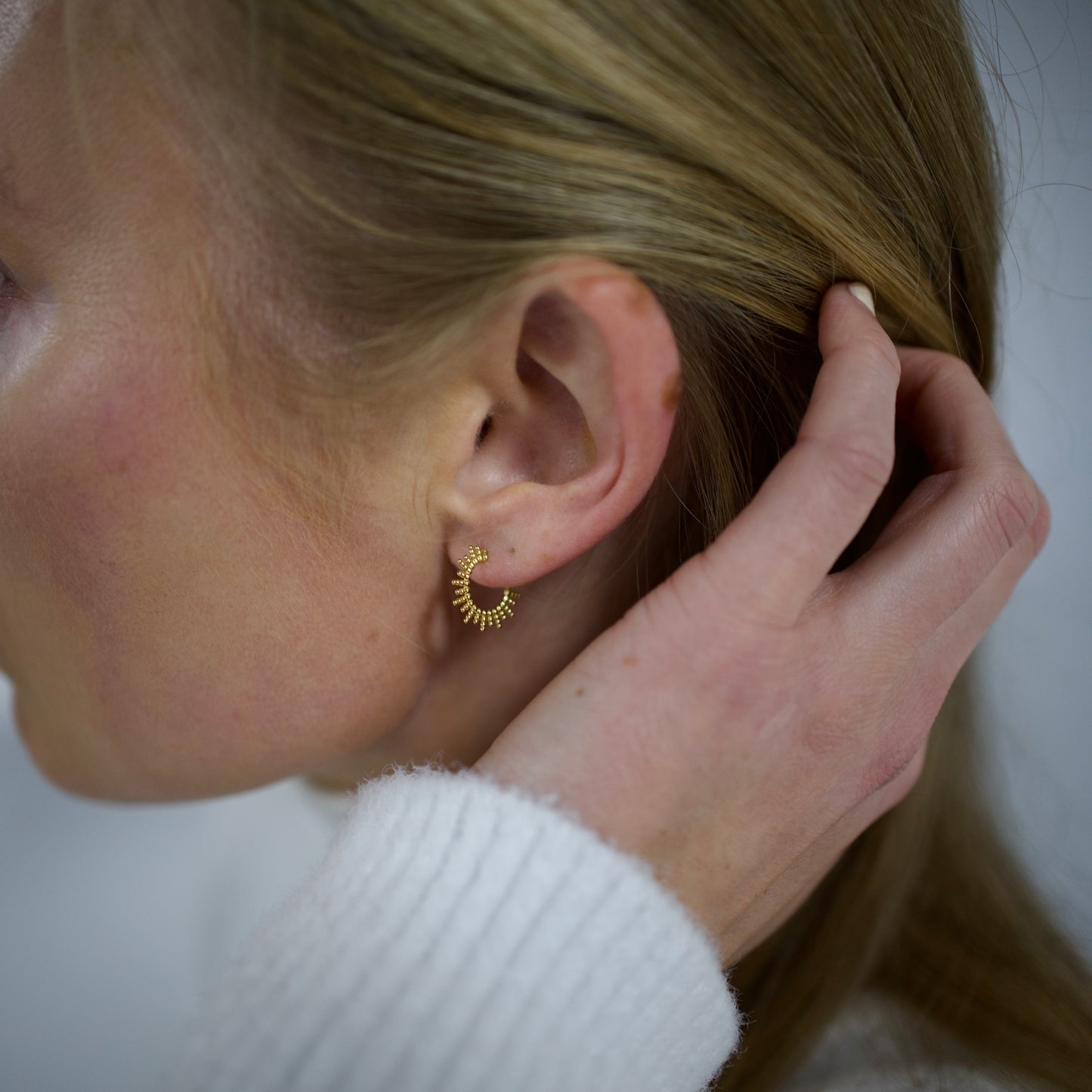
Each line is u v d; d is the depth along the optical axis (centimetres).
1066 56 105
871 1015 95
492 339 53
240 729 65
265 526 58
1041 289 126
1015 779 127
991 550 63
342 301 52
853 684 59
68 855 147
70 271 54
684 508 65
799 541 56
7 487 60
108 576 61
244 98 48
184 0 47
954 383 68
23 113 50
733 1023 58
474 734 71
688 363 59
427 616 63
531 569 59
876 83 58
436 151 48
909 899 98
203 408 55
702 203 53
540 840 53
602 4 49
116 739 69
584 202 51
